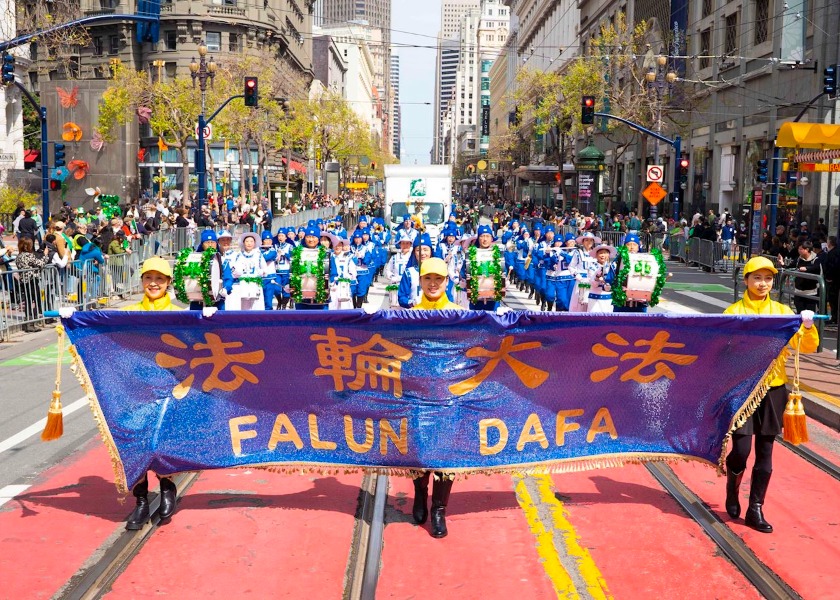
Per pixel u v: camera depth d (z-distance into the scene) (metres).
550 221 47.41
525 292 26.17
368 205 73.25
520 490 7.62
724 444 6.64
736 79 42.38
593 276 15.13
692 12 49.44
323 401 6.62
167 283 7.20
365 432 6.61
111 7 75.38
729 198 45.00
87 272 19.34
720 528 6.65
